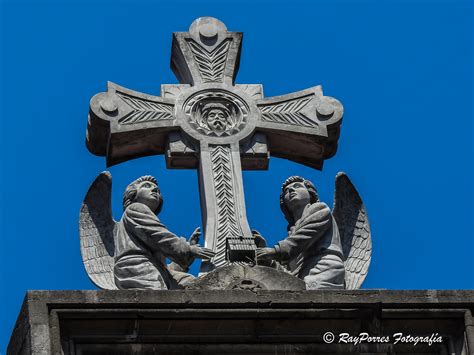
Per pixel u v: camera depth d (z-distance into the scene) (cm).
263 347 2836
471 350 2836
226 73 3428
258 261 3088
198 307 2819
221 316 2822
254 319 2834
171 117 3344
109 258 3178
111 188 3228
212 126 3338
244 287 2917
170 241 3078
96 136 3372
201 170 3284
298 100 3422
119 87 3372
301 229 3117
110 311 2800
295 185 3212
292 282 2933
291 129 3375
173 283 3058
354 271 3203
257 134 3362
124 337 2811
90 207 3219
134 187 3167
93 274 3155
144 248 3088
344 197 3272
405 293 2864
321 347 2845
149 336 2816
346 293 2858
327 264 3105
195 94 3384
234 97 3391
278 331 2845
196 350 2820
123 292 2812
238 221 3209
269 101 3400
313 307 2842
